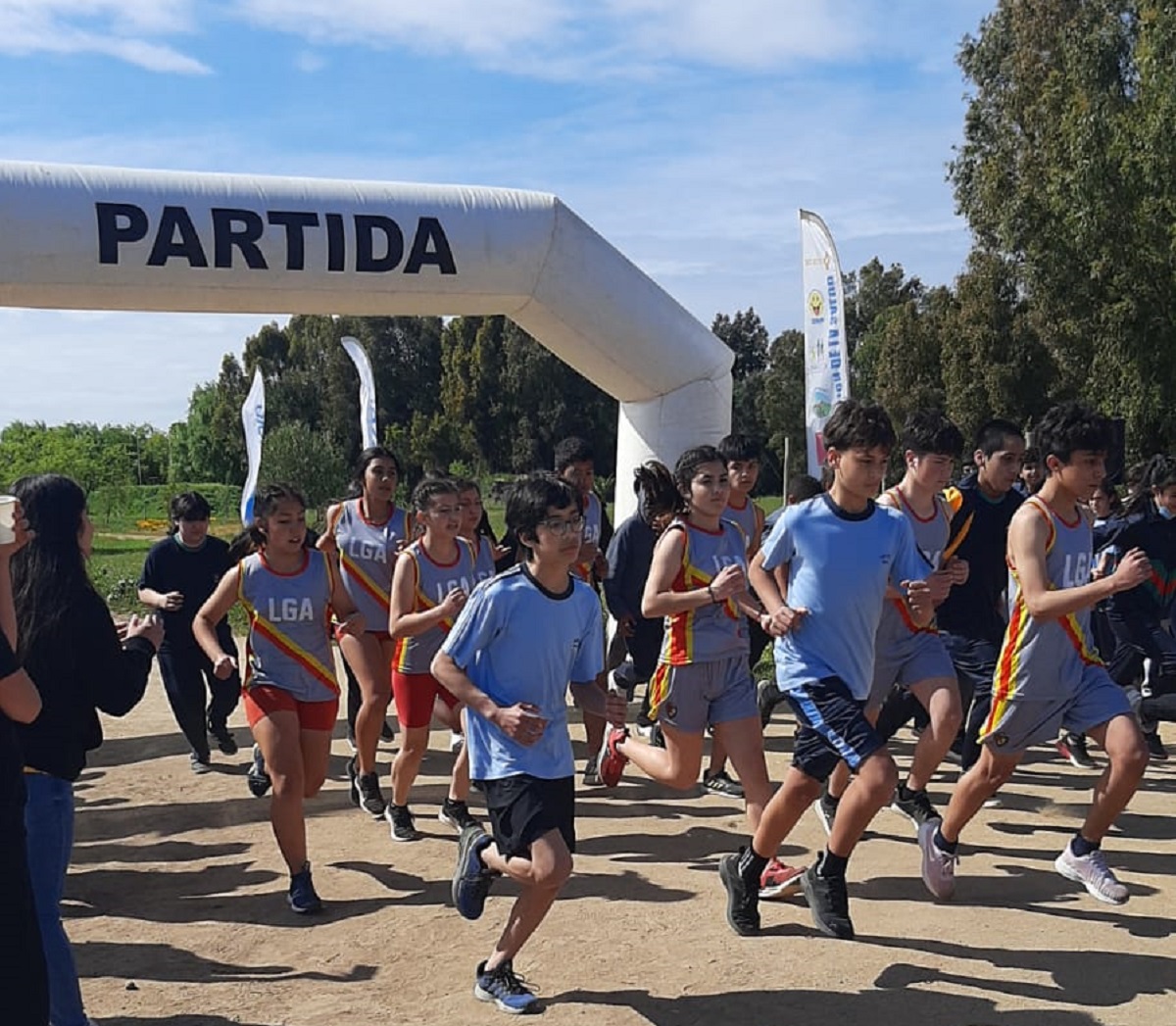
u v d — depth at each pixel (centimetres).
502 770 427
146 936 525
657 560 531
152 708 1052
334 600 581
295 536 564
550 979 464
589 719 756
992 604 647
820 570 476
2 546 351
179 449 6581
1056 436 510
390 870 610
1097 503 873
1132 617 753
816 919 504
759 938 502
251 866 623
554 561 429
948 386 3619
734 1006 436
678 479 544
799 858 609
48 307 824
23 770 336
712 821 689
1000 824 669
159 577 812
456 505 633
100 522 4772
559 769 431
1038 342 3381
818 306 1069
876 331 5788
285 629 564
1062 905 539
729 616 537
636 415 1040
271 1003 449
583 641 443
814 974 464
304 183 870
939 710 571
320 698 570
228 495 4825
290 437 4203
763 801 526
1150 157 2320
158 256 816
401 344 6100
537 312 963
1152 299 2516
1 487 4316
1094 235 2477
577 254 949
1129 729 516
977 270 3500
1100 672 529
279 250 847
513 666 430
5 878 324
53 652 389
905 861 605
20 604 390
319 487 4153
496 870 437
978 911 532
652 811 709
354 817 709
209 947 511
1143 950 486
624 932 513
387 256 879
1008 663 516
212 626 575
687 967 472
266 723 550
